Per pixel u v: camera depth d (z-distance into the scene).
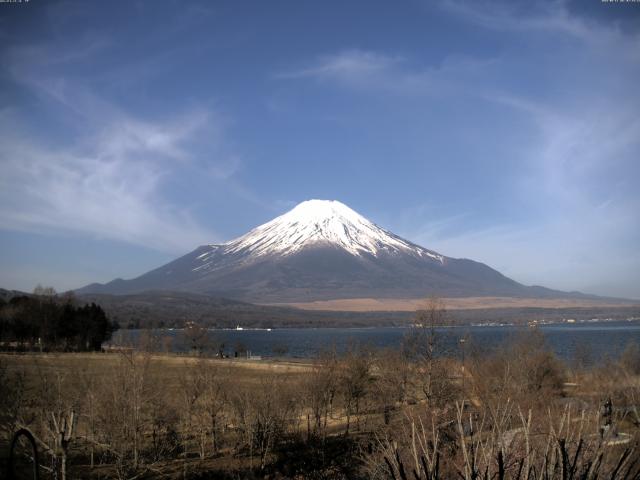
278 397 31.02
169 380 35.09
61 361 41.22
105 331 96.50
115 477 22.36
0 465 20.41
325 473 24.75
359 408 40.03
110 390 24.19
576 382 39.66
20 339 80.31
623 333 153.62
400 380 33.94
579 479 8.02
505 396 21.33
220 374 33.59
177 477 23.66
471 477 8.08
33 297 91.75
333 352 51.94
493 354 43.41
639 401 20.06
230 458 26.97
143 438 27.30
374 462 12.73
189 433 28.95
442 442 14.68
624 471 8.72
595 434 9.93
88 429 23.95
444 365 32.28
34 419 21.91
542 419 13.46
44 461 22.52
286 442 29.89
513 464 8.70
